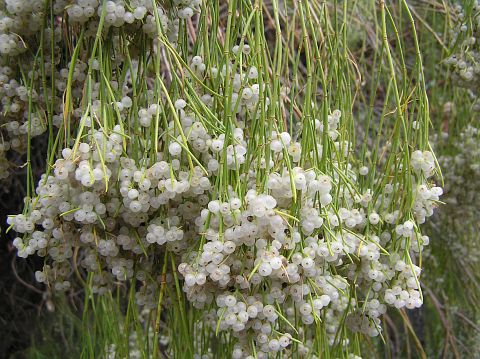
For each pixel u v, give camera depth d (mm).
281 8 431
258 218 202
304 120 226
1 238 490
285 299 238
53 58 235
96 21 226
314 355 269
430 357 604
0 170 256
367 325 261
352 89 369
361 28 446
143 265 252
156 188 220
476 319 590
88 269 259
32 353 492
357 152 448
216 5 246
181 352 266
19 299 514
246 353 229
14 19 237
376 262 243
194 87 238
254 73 224
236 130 221
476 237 512
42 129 245
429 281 545
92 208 217
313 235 224
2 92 243
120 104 221
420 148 250
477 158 442
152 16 228
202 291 223
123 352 283
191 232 234
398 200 255
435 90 457
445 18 408
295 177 207
